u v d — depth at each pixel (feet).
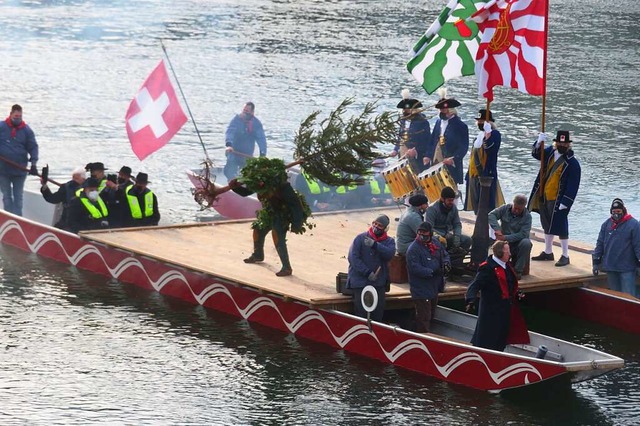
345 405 140.46
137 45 438.40
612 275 174.70
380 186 221.66
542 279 171.42
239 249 186.70
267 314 167.84
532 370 141.08
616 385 149.28
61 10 537.65
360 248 156.66
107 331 165.27
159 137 206.80
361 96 344.90
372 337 155.22
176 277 180.04
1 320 168.96
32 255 202.08
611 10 563.48
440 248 158.81
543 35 172.86
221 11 543.80
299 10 552.82
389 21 516.73
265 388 145.59
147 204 202.39
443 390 145.48
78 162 268.00
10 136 213.87
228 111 324.39
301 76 377.71
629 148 288.30
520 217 172.04
